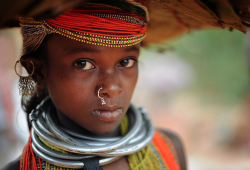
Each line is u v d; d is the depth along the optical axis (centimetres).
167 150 118
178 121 530
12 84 315
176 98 613
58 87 85
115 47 81
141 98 608
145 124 111
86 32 76
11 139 336
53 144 86
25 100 110
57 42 81
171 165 111
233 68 667
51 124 89
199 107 579
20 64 95
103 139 94
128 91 89
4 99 325
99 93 82
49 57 85
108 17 77
